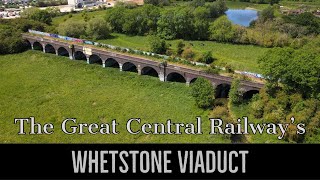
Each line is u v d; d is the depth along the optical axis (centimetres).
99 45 18075
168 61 15500
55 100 13750
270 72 11744
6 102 13662
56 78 15912
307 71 11119
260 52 18975
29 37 19838
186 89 14250
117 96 13925
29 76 16188
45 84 15275
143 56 16262
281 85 12125
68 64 17612
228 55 18475
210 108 12400
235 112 12150
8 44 19250
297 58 11475
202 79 12800
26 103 13562
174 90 14238
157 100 13438
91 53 17262
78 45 17938
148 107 12888
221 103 12938
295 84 11612
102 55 16900
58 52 18988
